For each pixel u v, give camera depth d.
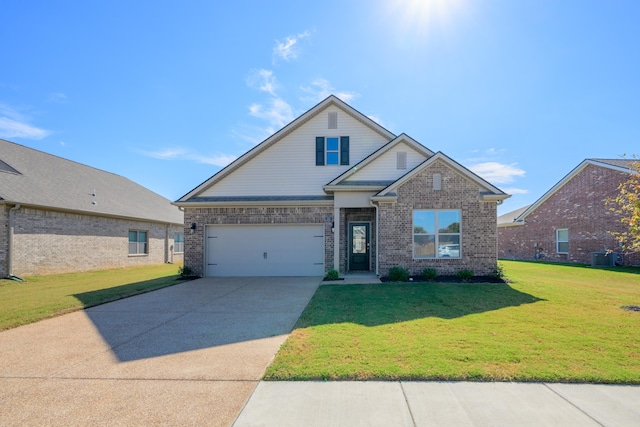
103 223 18.20
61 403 3.49
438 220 12.31
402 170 13.72
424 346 4.86
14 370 4.36
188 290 10.59
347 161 14.59
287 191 14.62
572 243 20.17
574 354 4.55
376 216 13.27
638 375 3.90
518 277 12.74
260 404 3.44
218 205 14.08
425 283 11.06
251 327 6.27
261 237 14.12
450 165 12.34
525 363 4.26
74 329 6.25
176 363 4.54
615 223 17.48
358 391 3.66
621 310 7.08
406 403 3.42
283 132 14.63
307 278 13.21
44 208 14.82
